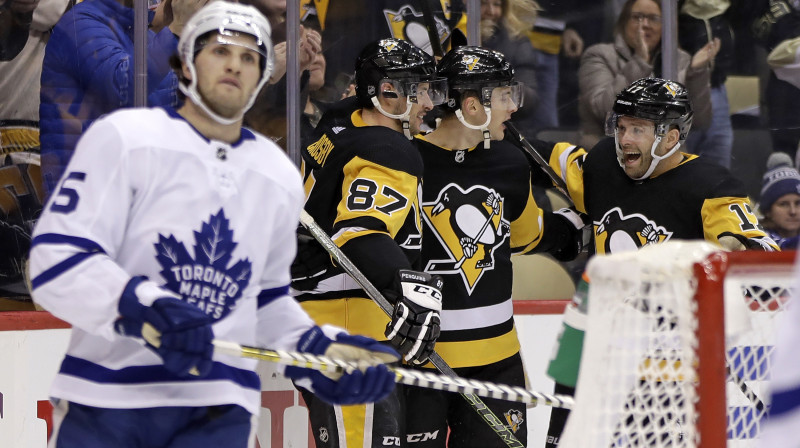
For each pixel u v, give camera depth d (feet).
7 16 43.01
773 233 52.65
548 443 40.27
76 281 21.18
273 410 44.37
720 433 17.57
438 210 38.55
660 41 51.42
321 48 47.83
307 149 39.34
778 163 52.44
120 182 21.81
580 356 22.31
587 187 41.22
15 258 43.52
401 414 36.19
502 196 39.50
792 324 10.42
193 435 22.74
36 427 41.57
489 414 36.63
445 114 38.93
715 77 51.80
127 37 44.80
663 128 37.93
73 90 44.14
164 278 22.24
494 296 39.06
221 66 22.66
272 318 25.31
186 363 20.76
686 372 18.52
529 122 50.72
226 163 22.94
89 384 22.20
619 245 39.73
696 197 38.47
